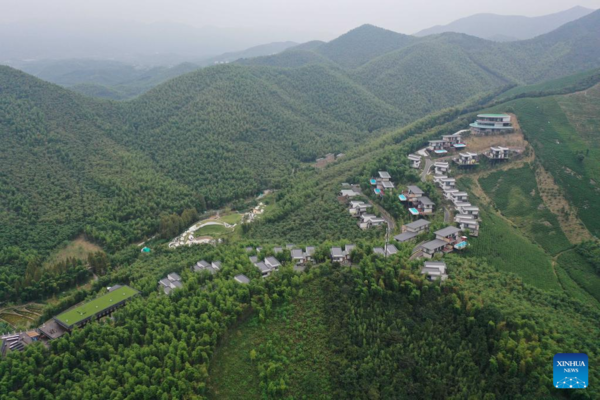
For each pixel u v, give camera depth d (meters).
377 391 99.94
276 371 106.69
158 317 125.06
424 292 119.50
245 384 105.44
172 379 102.38
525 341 100.50
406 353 106.81
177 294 136.88
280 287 126.94
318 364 108.25
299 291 126.06
